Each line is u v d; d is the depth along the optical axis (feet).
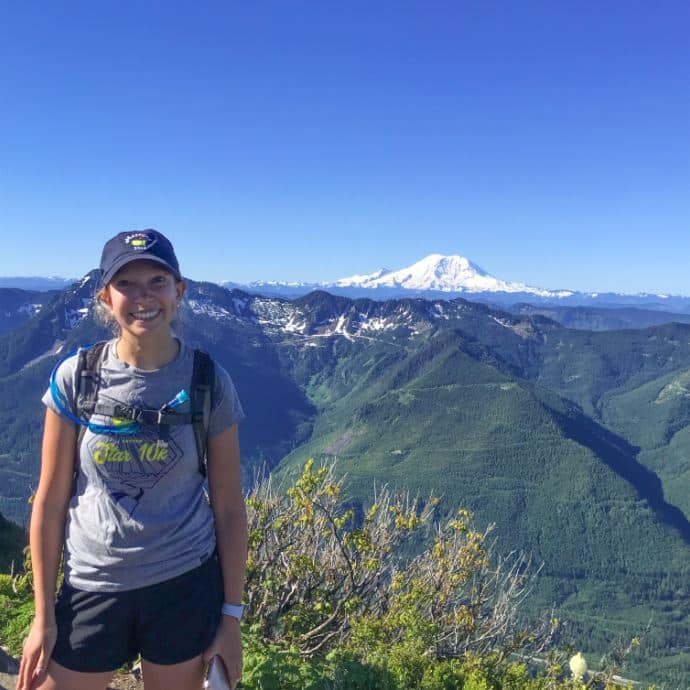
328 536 23.93
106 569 9.19
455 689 20.51
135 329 9.32
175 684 9.59
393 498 25.84
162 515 9.43
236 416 10.10
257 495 23.49
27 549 22.74
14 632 19.63
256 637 20.21
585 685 22.54
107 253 9.50
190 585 9.55
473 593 25.29
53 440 9.43
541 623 25.39
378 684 19.07
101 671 9.26
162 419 9.32
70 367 9.53
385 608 24.50
